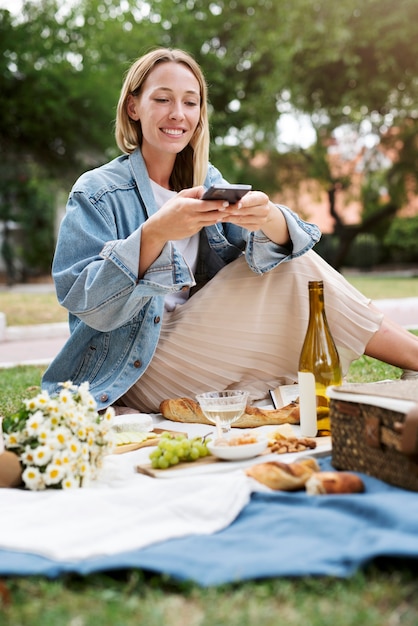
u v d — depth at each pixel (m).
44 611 1.29
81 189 2.64
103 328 2.53
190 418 2.57
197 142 2.94
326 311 2.77
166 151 2.81
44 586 1.37
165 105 2.75
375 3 12.46
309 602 1.27
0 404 3.49
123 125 2.91
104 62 15.26
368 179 18.59
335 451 1.98
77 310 2.49
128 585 1.36
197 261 3.05
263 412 2.49
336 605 1.26
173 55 2.81
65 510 1.69
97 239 2.55
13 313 9.48
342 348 2.80
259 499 1.76
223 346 2.78
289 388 2.76
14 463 1.95
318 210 26.61
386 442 1.77
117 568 1.39
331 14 12.62
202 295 2.80
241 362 2.82
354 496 1.64
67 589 1.38
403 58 13.02
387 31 12.58
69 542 1.53
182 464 2.03
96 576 1.39
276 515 1.63
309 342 2.31
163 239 2.34
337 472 1.81
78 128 15.20
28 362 5.48
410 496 1.65
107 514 1.69
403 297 10.59
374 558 1.36
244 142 16.86
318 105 14.52
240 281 2.79
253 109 14.98
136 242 2.34
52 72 14.63
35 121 14.90
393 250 23.78
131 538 1.56
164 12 15.20
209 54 15.08
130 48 15.08
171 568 1.37
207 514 1.65
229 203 2.29
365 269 23.38
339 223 19.05
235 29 15.23
